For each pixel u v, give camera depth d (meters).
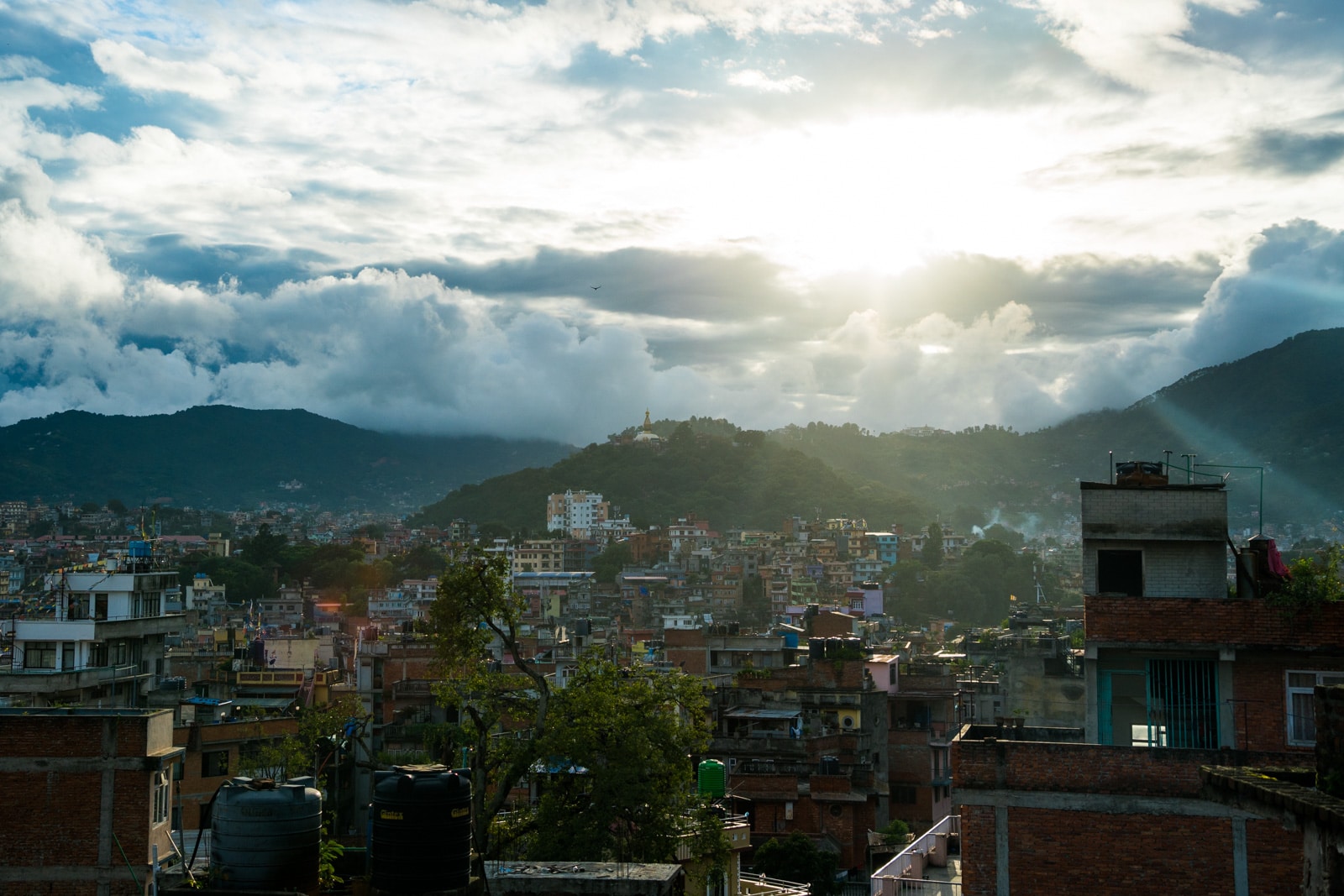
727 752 81.12
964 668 102.31
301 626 184.88
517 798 52.38
